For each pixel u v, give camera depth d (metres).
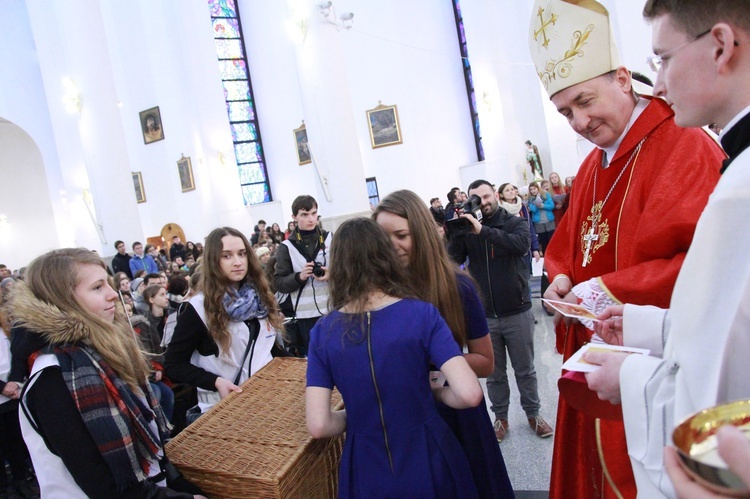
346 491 1.41
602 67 1.49
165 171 17.17
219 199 14.99
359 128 16.47
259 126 17.52
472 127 16.52
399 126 16.31
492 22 13.70
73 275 1.44
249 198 17.31
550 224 9.32
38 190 17.58
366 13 16.28
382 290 1.47
